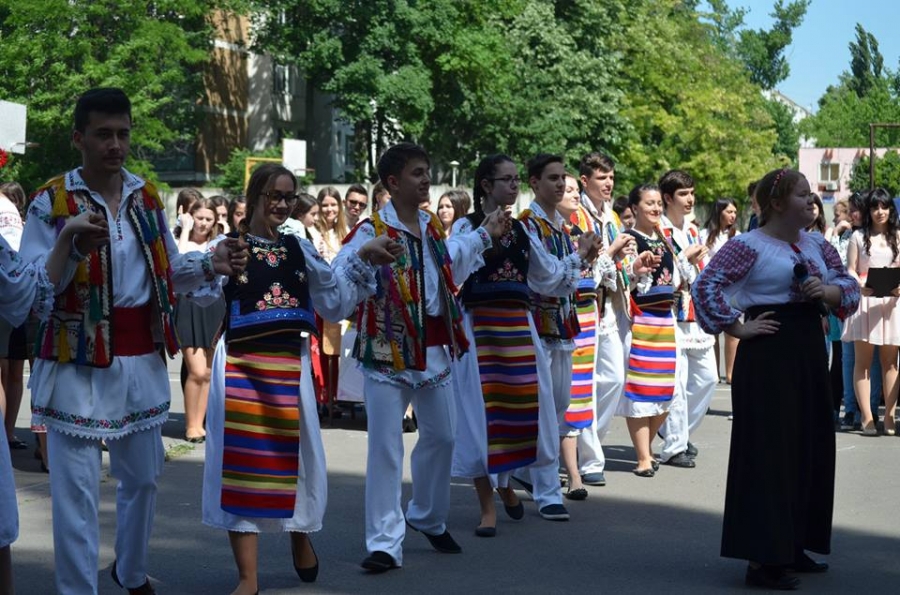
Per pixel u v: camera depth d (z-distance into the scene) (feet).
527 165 26.50
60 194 17.43
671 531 24.72
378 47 131.23
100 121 17.40
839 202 49.03
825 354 20.98
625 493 28.66
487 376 24.26
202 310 34.88
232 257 18.34
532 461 24.53
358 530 24.53
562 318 26.21
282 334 19.52
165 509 26.21
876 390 39.58
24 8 114.93
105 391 17.47
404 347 21.45
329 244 39.09
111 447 18.15
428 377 21.97
